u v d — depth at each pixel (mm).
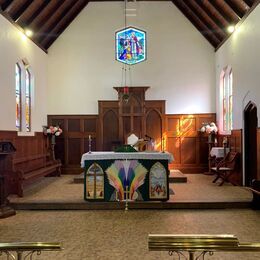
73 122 13047
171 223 6207
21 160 9391
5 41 8859
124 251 4680
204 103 13039
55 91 13102
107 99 13047
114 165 7504
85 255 4531
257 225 6039
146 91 13055
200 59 13078
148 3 13039
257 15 8414
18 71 10609
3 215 6707
